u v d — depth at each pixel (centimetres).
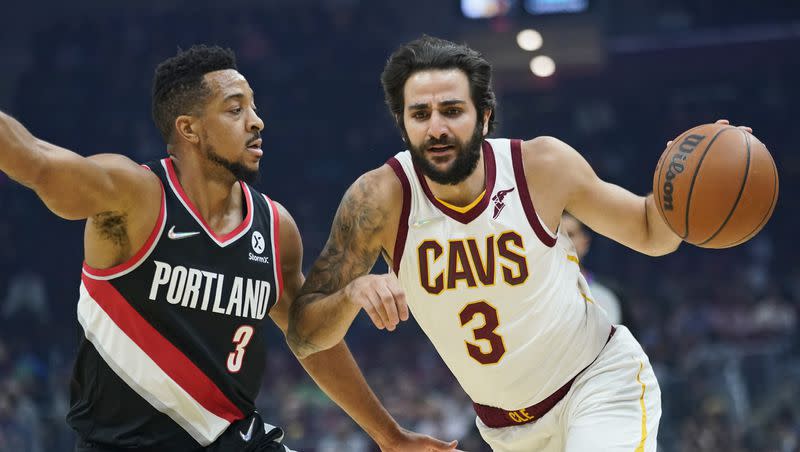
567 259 628
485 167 609
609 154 3619
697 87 3744
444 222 601
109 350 575
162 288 572
